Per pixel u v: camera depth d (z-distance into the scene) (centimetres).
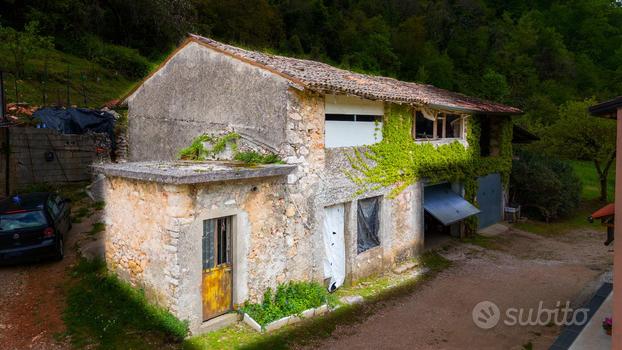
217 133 1080
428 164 1429
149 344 723
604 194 2494
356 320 932
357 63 4081
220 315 830
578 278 1254
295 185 949
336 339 840
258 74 977
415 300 1064
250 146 996
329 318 923
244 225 842
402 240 1327
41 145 1574
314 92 966
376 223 1235
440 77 4294
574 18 5872
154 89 1293
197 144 1091
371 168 1171
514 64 4822
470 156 1695
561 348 780
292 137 942
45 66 2506
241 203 835
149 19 3706
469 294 1113
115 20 3716
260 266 879
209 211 783
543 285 1190
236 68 1026
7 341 727
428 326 918
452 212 1504
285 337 815
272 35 4088
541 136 2708
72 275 970
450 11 5712
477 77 4541
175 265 747
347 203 1116
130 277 874
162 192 770
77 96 2452
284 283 938
